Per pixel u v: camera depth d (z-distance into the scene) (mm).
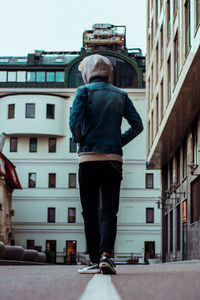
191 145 26906
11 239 52344
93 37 58906
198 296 2520
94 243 5918
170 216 36094
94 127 5695
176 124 27219
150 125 36219
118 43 58250
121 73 55000
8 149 53469
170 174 36344
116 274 5434
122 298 2424
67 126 53750
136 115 6109
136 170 53219
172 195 34750
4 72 55812
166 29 28281
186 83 21078
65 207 52812
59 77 55688
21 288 3215
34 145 53750
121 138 6145
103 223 5574
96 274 5473
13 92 53969
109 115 5754
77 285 3447
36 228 52531
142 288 3100
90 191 5793
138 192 52938
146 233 52219
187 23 21375
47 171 53344
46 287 3268
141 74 54719
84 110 5730
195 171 25594
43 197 52938
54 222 52625
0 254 17469
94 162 5621
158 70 31781
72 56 60500
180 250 30594
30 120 52562
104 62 6020
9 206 46906
